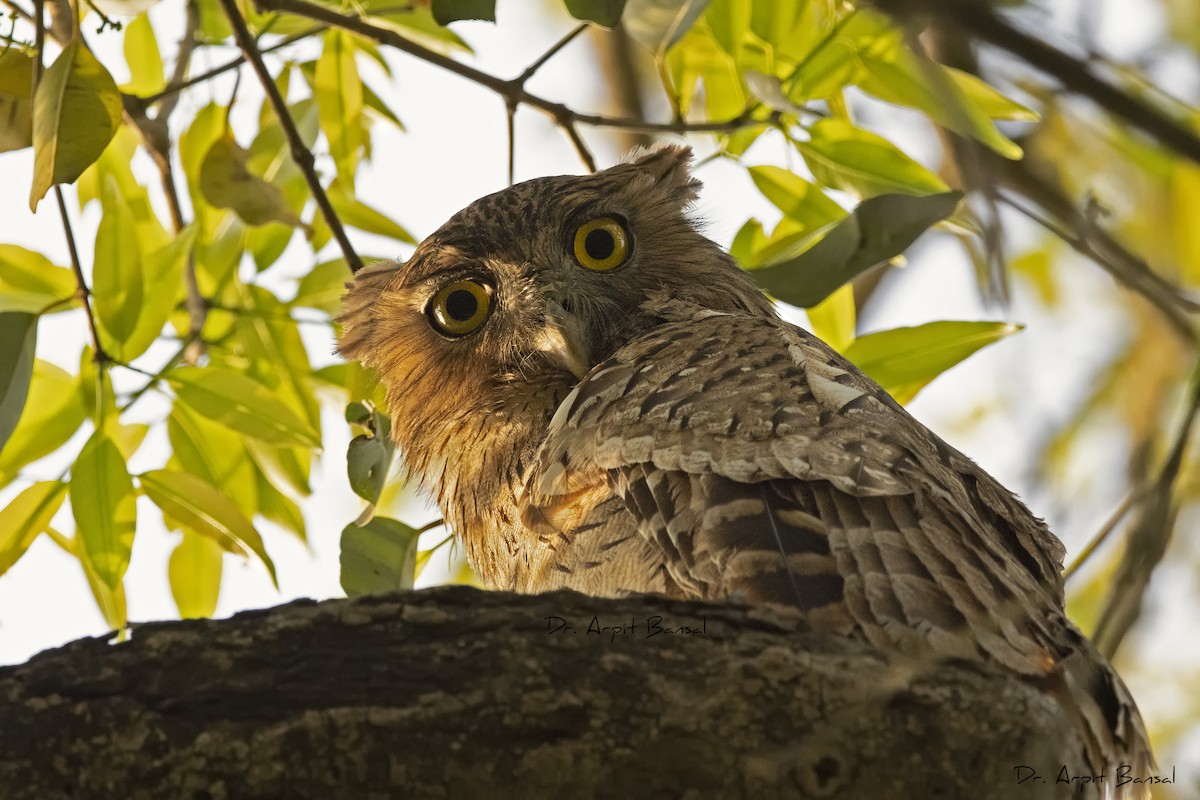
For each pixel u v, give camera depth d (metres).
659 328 9.57
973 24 7.59
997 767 6.11
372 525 10.00
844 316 11.91
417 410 10.83
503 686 6.16
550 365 10.12
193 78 11.36
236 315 12.02
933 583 6.79
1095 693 6.93
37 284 11.70
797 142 11.30
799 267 9.77
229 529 10.41
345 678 6.20
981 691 6.13
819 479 7.29
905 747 6.09
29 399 11.30
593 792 6.15
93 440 10.26
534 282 10.30
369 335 11.51
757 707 6.12
